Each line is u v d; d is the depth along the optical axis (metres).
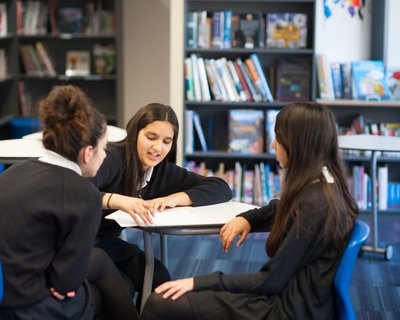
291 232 1.95
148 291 2.45
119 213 2.45
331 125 2.02
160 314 2.04
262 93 5.27
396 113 5.49
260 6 5.43
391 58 5.42
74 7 6.11
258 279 1.99
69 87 1.96
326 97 5.34
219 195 2.64
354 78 5.31
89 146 1.92
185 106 5.35
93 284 2.29
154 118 2.56
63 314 1.94
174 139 2.65
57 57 6.23
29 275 1.84
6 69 6.14
